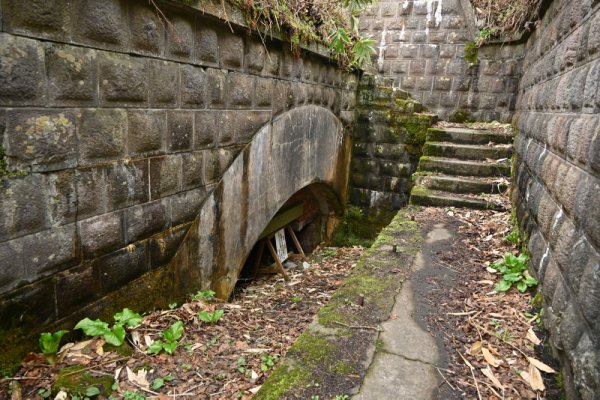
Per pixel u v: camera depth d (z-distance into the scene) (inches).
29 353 80.0
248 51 139.2
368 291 106.2
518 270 114.1
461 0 287.7
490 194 192.1
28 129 73.8
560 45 120.4
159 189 109.3
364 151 278.7
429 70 304.0
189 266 127.1
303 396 68.4
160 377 86.4
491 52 283.7
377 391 70.3
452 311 98.1
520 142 179.8
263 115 156.0
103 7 84.1
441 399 69.5
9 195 72.3
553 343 81.4
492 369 77.9
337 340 84.4
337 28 205.8
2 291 73.9
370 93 269.9
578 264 74.8
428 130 240.7
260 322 129.4
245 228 155.9
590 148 77.1
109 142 91.0
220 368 93.3
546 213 104.7
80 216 87.0
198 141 122.1
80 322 88.8
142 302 108.7
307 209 272.4
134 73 94.7
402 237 148.3
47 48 74.9
